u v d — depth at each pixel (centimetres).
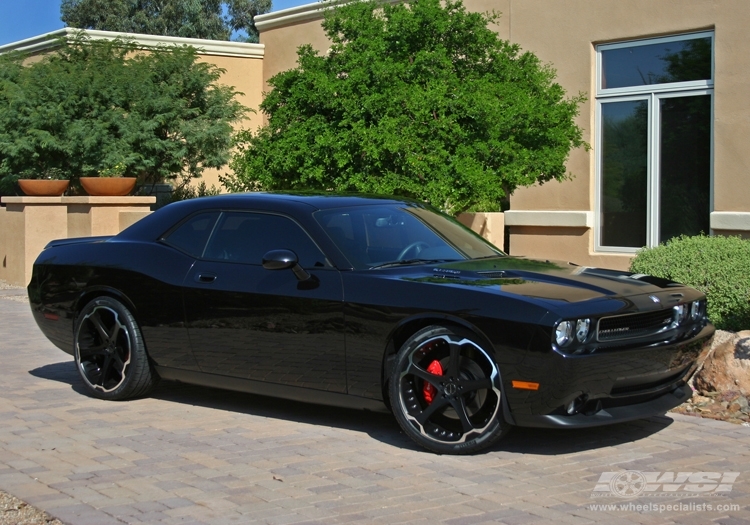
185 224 637
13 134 1580
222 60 1920
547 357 462
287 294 555
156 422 583
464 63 942
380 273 537
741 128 995
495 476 462
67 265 673
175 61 1730
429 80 884
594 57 1148
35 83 1614
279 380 567
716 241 854
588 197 1154
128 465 485
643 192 1109
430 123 848
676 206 1076
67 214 1384
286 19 1828
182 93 1748
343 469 476
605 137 1145
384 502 421
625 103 1121
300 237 574
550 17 1187
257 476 464
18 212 1380
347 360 532
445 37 934
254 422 582
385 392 527
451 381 495
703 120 1045
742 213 991
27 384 703
